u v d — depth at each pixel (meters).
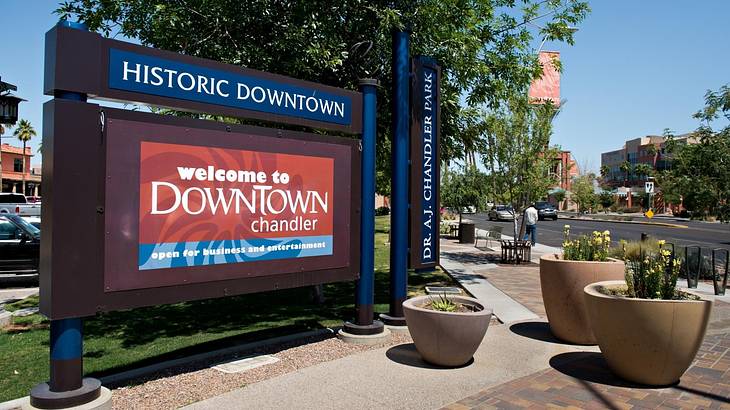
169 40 8.22
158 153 4.62
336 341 6.46
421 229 7.39
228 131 5.15
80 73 4.12
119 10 8.32
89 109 4.16
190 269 4.84
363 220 6.49
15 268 11.48
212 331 7.51
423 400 4.46
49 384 4.12
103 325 7.97
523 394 4.64
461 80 9.89
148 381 4.99
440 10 8.73
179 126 4.77
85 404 4.00
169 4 7.94
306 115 5.89
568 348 6.20
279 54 8.41
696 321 4.72
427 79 7.47
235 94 5.23
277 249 5.57
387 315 7.25
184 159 4.80
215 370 5.32
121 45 4.39
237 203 5.22
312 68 8.62
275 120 5.60
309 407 4.28
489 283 11.35
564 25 11.12
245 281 5.30
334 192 6.16
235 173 5.20
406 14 8.70
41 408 3.91
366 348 6.16
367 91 6.54
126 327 7.83
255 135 5.38
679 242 23.50
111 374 5.43
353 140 6.38
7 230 11.78
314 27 8.19
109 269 4.30
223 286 5.11
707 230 33.50
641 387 4.88
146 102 4.57
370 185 6.53
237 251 5.21
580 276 6.23
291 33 8.03
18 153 72.62
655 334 4.73
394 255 7.20
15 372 5.61
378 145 11.35
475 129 11.45
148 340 7.01
